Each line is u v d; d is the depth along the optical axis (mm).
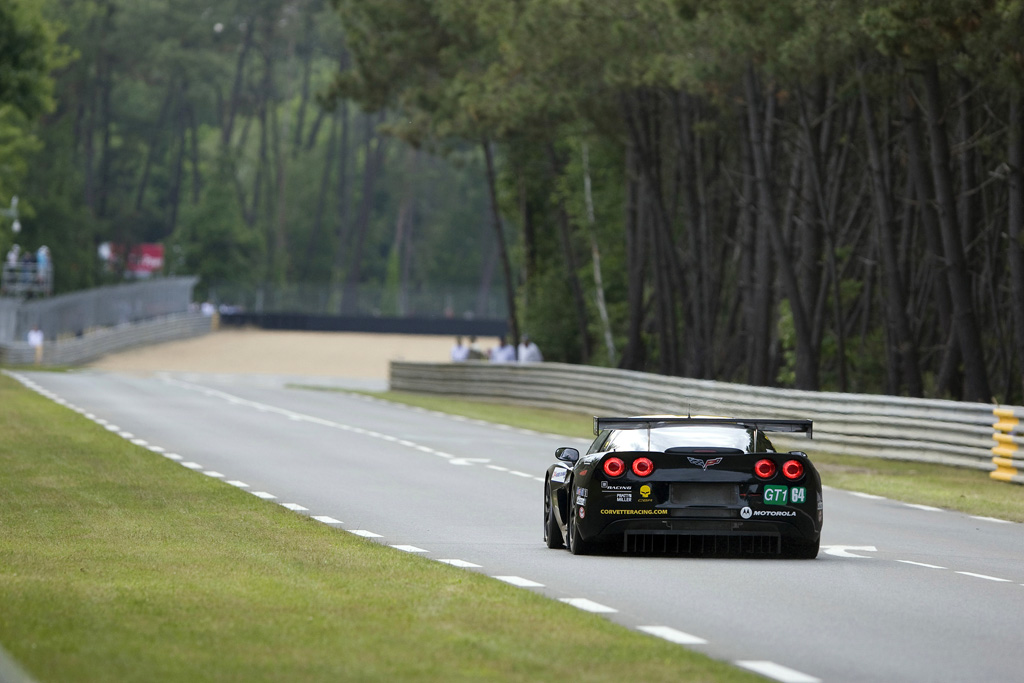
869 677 31047
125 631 32719
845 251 158125
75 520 59094
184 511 63812
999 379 148250
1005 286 147250
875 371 156625
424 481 82188
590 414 154250
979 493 84562
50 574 42938
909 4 96312
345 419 136375
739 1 110562
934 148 110875
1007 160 122688
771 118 144625
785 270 136500
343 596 39594
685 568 49406
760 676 30547
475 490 77812
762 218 151750
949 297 123062
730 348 189625
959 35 96500
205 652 30484
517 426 135625
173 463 86688
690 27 125875
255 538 54594
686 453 50938
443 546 55188
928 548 59062
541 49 154625
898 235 154875
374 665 29656
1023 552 58688
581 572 47938
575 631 34656
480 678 28672
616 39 137625
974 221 129000
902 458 103062
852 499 81750
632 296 198750
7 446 94250
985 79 104500
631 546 52406
